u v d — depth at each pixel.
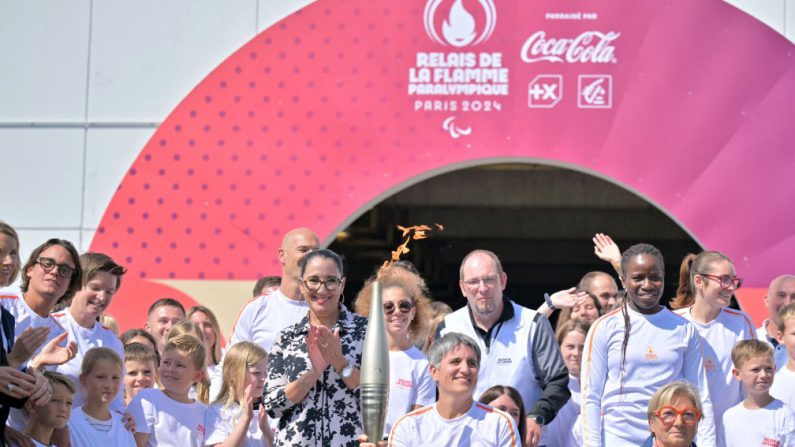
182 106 10.37
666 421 5.78
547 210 17.52
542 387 6.70
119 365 6.17
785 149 9.78
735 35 9.91
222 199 10.24
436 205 17.02
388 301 6.55
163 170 10.34
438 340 5.53
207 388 7.41
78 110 10.50
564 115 9.99
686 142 9.88
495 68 10.08
